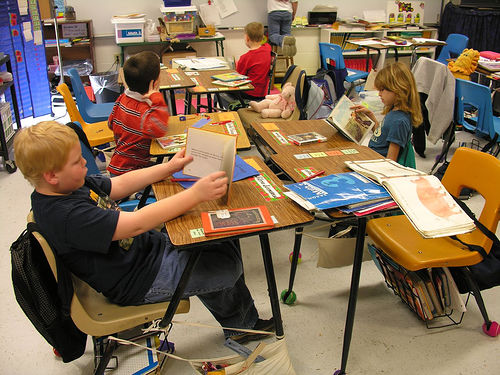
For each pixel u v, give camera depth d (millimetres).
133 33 5426
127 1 5773
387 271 2055
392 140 2283
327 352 1864
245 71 4125
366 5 6680
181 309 1489
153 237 1568
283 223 1367
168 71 3592
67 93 3094
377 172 1632
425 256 1760
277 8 5777
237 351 1577
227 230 1312
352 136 2119
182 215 1409
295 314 2074
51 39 5625
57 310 1317
